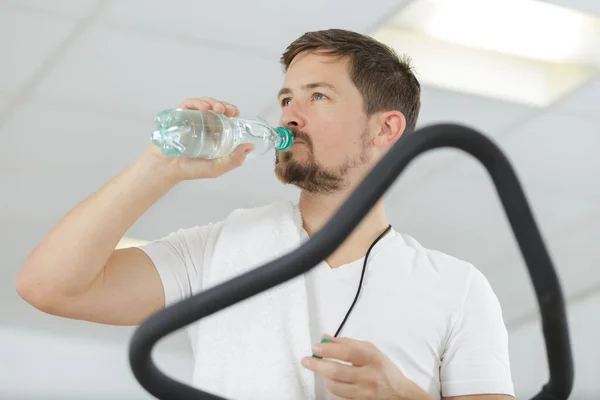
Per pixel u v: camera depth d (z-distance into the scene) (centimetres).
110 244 115
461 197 419
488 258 493
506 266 502
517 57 338
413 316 121
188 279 126
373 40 140
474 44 324
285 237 126
